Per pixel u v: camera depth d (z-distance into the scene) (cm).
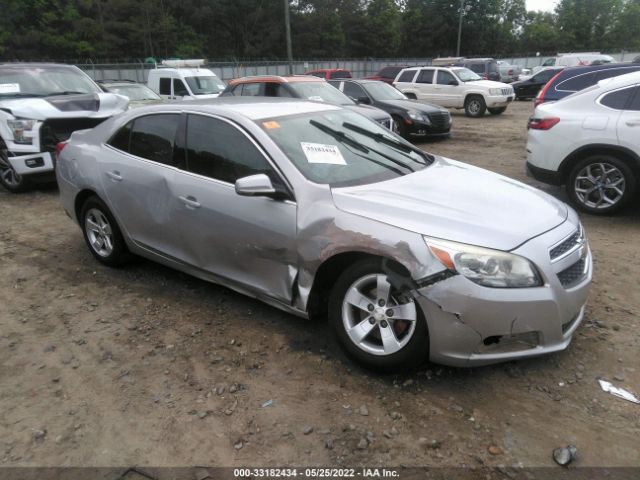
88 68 3181
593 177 634
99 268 500
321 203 326
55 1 5428
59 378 329
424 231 289
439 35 7212
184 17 6481
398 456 258
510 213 317
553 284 287
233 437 274
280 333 371
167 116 421
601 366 326
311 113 414
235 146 372
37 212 707
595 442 264
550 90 1074
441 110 1346
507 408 290
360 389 308
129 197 436
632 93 608
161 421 287
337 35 6869
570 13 7800
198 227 387
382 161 388
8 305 430
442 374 320
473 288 274
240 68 3912
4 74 857
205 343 362
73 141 508
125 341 368
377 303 308
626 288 437
